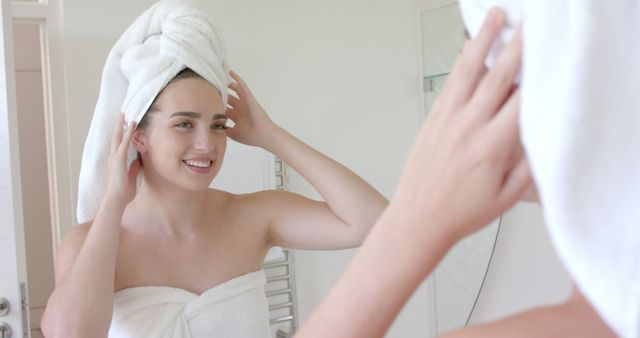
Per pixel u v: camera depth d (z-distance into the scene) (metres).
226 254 1.37
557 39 0.25
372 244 0.35
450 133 0.31
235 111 1.44
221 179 2.20
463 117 0.31
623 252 0.23
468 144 0.30
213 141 1.26
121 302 1.27
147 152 1.29
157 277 1.30
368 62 2.60
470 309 2.53
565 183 0.23
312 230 1.41
